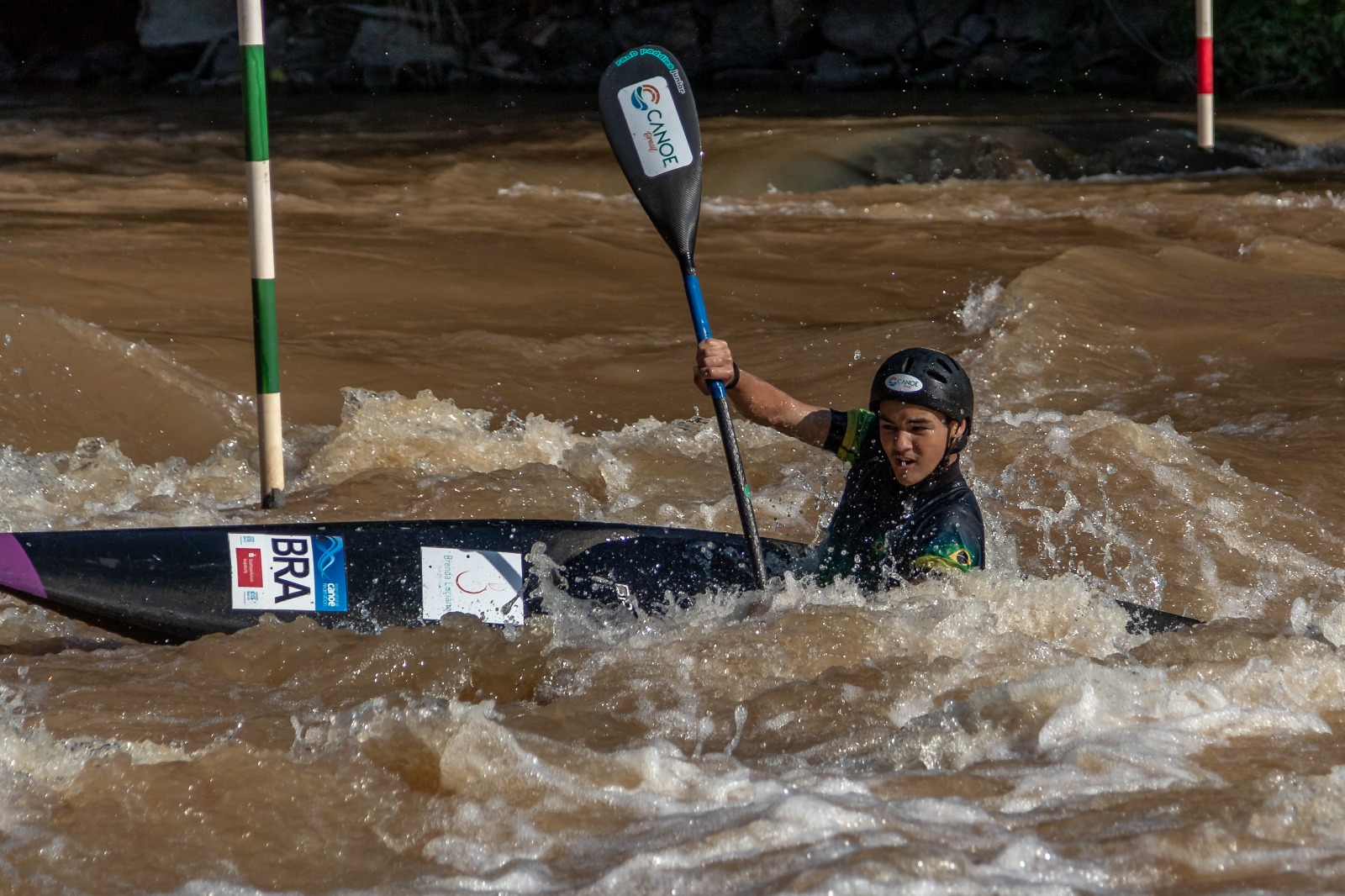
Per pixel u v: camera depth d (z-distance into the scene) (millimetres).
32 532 14242
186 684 11445
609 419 21719
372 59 78688
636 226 38219
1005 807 8961
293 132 57156
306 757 9781
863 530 12852
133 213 37562
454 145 52500
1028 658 11398
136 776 9438
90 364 20156
